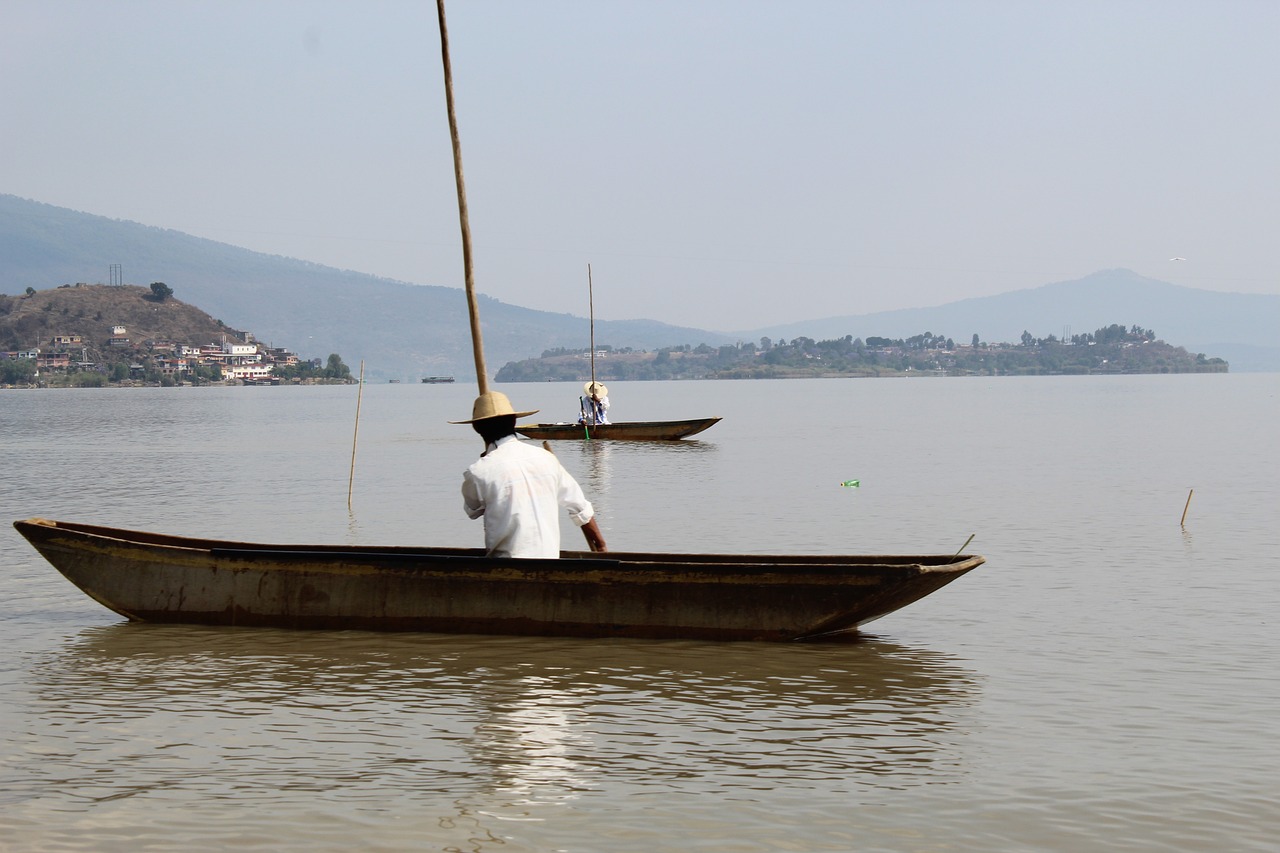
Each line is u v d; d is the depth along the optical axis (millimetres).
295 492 40344
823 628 15656
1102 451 58781
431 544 27375
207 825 9922
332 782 10883
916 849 9453
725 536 28297
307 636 16375
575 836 9672
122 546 17125
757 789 10695
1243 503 34562
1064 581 21250
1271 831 9773
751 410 132250
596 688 13875
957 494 37781
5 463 54500
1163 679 14398
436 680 14211
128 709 13172
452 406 169625
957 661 15219
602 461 53500
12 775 11094
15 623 17531
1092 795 10562
